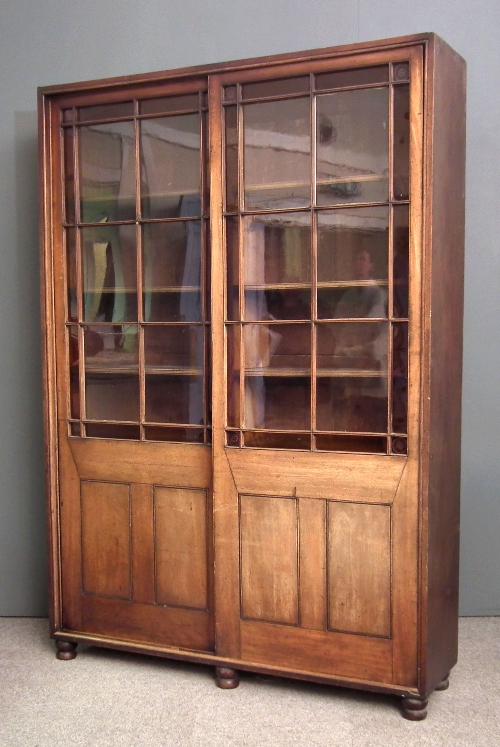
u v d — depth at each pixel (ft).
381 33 10.92
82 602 10.42
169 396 9.82
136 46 11.53
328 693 9.45
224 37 11.28
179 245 9.68
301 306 9.08
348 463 8.88
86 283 10.15
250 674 9.98
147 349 9.89
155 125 9.70
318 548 9.10
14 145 11.81
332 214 8.90
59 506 10.44
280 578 9.29
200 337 9.62
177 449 9.77
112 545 10.19
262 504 9.30
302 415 9.12
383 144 8.63
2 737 8.41
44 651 10.75
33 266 11.85
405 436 8.63
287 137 9.04
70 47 11.69
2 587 12.14
